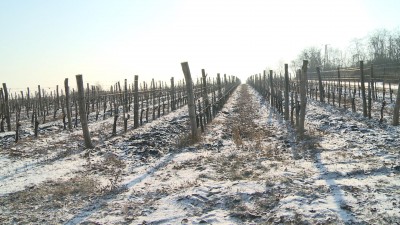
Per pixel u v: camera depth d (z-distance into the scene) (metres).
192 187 7.46
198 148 12.14
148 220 5.93
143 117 24.66
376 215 5.35
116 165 10.12
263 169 8.72
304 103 12.98
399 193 6.20
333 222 5.23
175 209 6.36
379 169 7.76
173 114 25.80
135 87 18.94
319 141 11.95
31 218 6.26
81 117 13.07
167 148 12.66
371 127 13.87
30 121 25.53
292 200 6.25
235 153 10.84
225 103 34.00
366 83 35.72
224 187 7.24
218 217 5.82
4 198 7.41
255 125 17.67
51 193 7.60
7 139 16.34
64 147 13.49
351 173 7.66
